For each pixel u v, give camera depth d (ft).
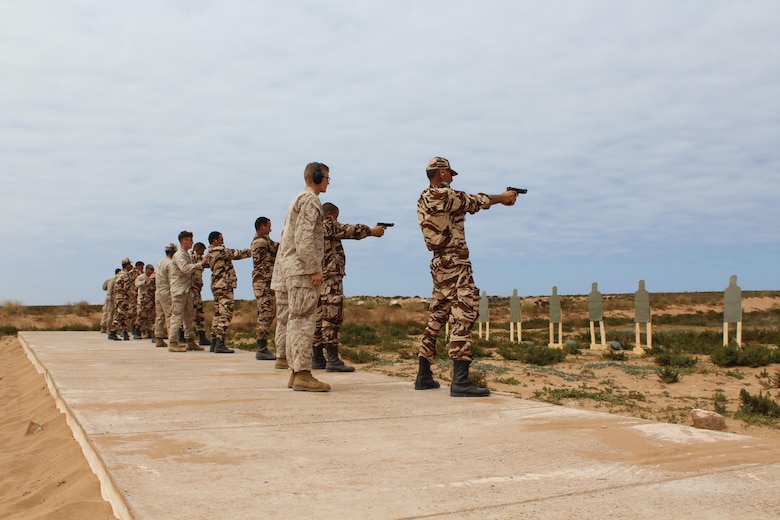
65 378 23.71
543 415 15.79
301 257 19.89
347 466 10.88
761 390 26.89
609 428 13.98
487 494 9.26
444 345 48.67
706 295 151.84
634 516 8.25
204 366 29.37
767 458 11.15
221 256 39.73
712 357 35.35
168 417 15.42
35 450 15.64
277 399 18.45
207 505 8.75
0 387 34.99
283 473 10.43
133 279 62.18
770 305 121.60
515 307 59.26
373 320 89.15
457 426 14.39
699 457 11.28
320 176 20.36
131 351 40.55
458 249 19.44
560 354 38.75
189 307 41.39
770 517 8.18
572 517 8.24
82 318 121.80
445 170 19.57
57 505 11.02
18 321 110.63
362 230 27.27
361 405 17.38
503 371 33.55
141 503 8.82
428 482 9.89
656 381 29.76
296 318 20.39
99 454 11.69
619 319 100.07
